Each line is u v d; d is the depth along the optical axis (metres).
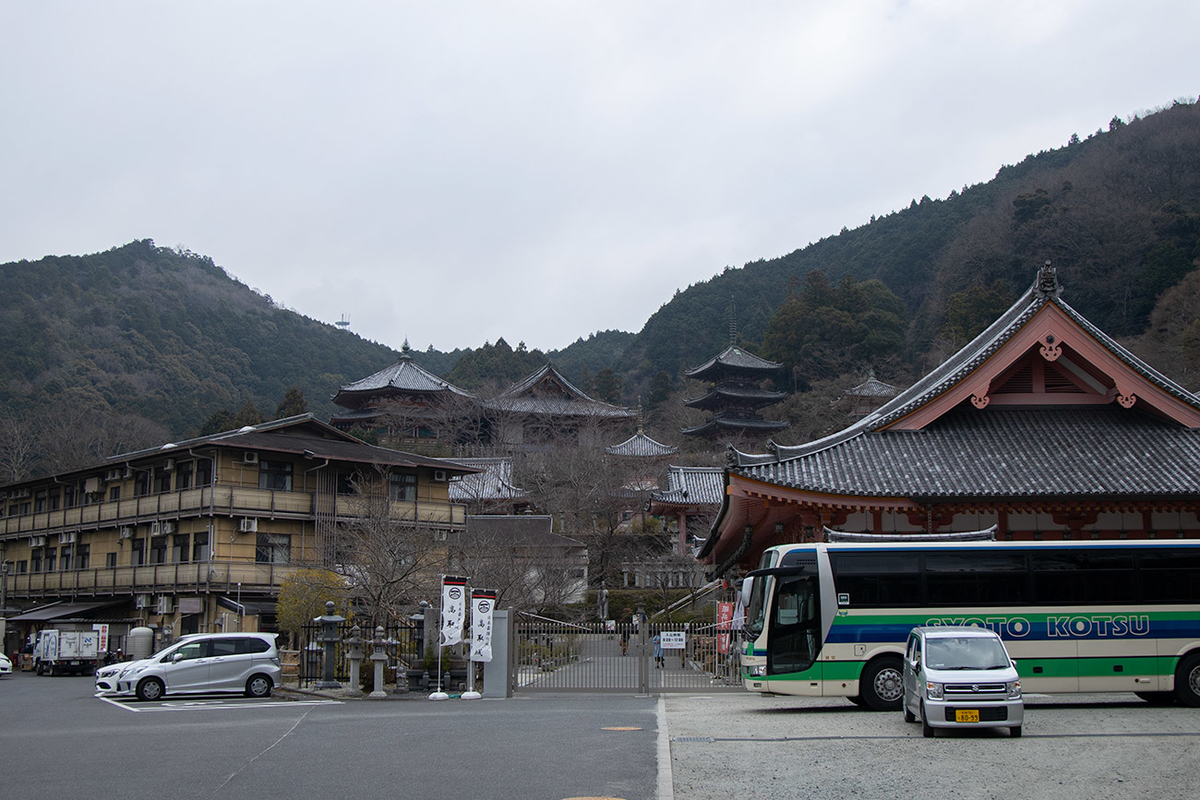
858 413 89.12
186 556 44.78
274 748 14.05
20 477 82.50
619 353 179.38
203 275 181.62
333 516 45.41
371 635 28.86
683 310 155.00
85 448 85.56
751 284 157.88
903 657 18.16
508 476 71.81
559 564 46.97
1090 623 18.14
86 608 49.22
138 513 47.88
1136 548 18.50
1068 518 24.56
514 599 38.62
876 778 10.95
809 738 14.15
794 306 115.19
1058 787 10.41
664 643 24.81
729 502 25.36
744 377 103.38
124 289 148.12
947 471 24.59
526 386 95.75
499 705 21.00
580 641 35.34
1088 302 99.88
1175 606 18.25
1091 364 26.08
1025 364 27.50
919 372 101.19
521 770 11.56
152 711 22.28
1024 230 107.44
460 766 11.91
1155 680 17.98
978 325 97.88
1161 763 11.63
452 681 26.11
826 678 18.11
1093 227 102.06
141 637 41.19
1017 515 24.78
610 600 58.16
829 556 18.59
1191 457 24.55
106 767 12.65
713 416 104.94
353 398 95.94
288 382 148.12
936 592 18.36
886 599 18.36
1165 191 105.25
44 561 57.00
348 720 18.03
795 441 92.50
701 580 60.44
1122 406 26.64
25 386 101.94
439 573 36.97
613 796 10.00
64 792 10.82
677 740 14.02
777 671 18.25
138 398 110.88
